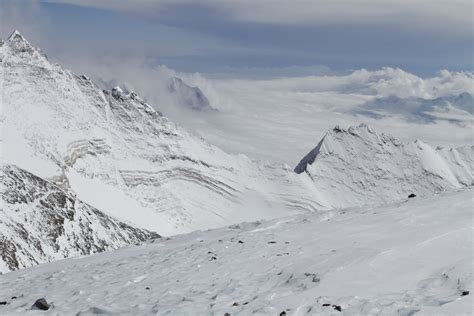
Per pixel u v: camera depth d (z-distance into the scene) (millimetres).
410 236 21812
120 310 16656
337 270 18266
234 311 15445
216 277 20562
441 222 23719
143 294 18969
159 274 22594
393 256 19000
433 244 20016
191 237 34531
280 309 15234
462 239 20406
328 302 15273
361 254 19609
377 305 14406
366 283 16734
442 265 17609
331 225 27906
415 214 26406
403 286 16141
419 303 14219
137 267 25047
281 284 18328
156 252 29719
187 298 17422
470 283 15102
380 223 25859
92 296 19453
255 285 18609
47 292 21375
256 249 25109
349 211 32875
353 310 14234
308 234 26750
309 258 20891
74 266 28500
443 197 30203
